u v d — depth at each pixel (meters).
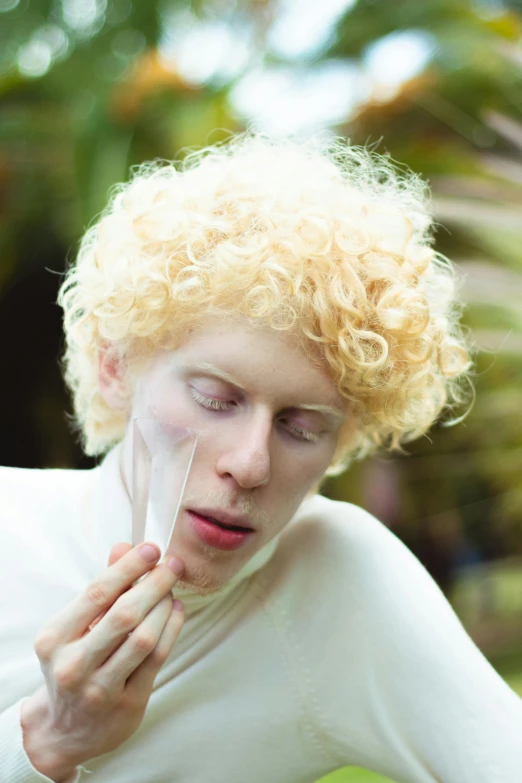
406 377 0.99
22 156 3.33
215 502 0.91
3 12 3.79
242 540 0.93
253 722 1.03
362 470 2.84
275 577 1.05
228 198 0.98
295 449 0.94
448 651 0.98
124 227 1.03
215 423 0.91
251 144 1.16
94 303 1.02
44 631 0.89
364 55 3.06
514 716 0.96
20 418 3.80
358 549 1.04
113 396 1.02
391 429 1.06
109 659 0.88
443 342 1.07
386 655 1.00
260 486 0.92
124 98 3.07
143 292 0.94
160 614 0.89
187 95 3.10
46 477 1.10
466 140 2.67
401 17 3.05
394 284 0.97
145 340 0.95
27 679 1.01
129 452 0.99
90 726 0.89
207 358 0.91
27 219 3.40
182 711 1.02
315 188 1.00
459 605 2.54
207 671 1.02
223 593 1.01
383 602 1.01
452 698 0.97
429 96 2.75
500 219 2.01
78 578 1.03
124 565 0.89
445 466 2.70
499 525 2.53
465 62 2.67
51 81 3.41
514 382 2.11
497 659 2.09
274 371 0.90
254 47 3.19
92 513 1.05
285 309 0.91
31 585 1.03
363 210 1.01
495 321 2.03
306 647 1.03
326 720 1.03
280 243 0.93
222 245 0.93
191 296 0.91
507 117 2.34
